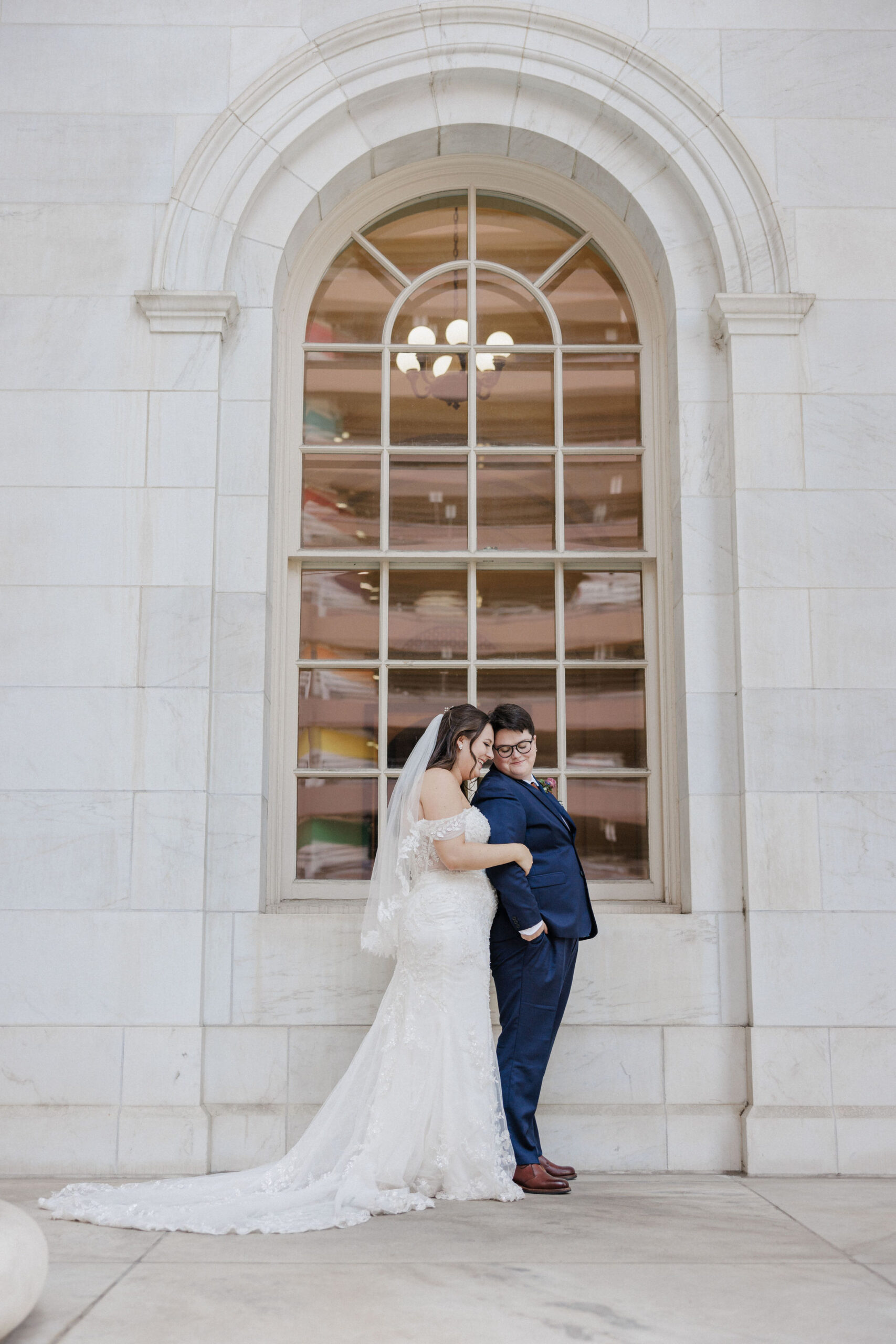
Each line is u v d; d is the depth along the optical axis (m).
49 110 5.29
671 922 4.85
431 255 5.64
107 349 5.13
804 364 5.16
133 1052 4.66
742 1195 4.19
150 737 4.87
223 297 5.10
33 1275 2.65
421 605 5.43
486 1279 3.07
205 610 4.96
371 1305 2.85
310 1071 4.73
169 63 5.34
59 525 5.02
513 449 5.48
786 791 4.88
